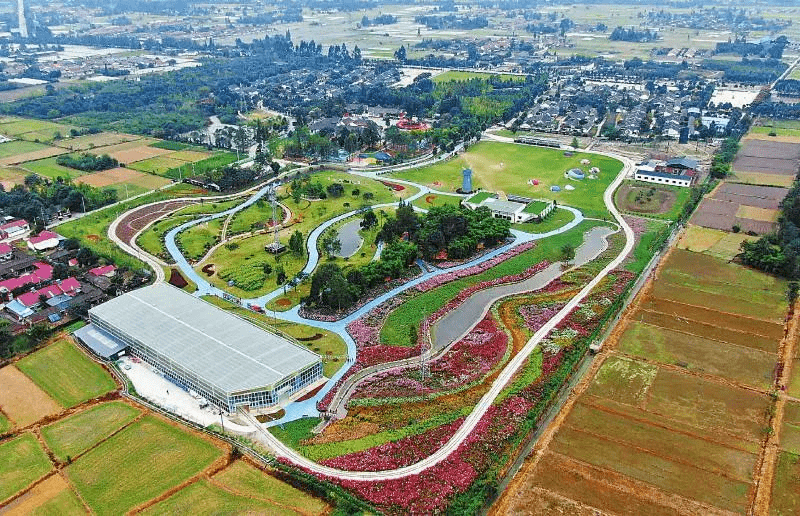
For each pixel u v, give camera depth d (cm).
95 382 16875
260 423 15238
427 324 19625
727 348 18112
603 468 13688
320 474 13538
